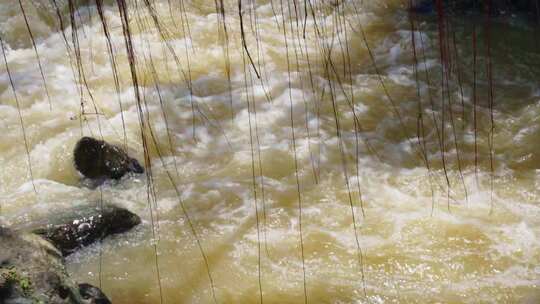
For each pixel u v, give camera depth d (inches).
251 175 169.2
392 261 137.2
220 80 216.1
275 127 190.9
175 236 146.8
